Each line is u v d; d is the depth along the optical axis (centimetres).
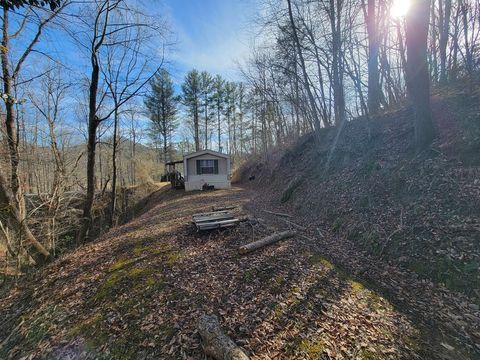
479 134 618
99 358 311
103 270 535
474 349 307
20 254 820
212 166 2089
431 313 371
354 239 635
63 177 1105
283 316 347
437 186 594
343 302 375
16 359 348
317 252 560
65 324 387
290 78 1513
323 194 930
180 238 655
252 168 2519
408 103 1080
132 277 475
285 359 278
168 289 427
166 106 3394
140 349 312
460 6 1168
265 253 544
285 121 2267
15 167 843
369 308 364
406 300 404
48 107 1073
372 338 308
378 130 996
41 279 571
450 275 428
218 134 4053
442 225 509
